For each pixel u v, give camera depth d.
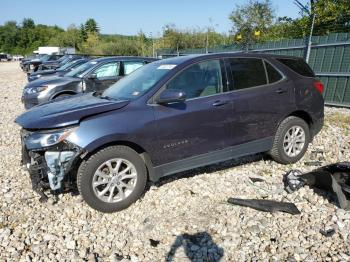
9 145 6.29
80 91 8.21
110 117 3.59
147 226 3.39
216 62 4.29
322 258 2.81
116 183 3.67
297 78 4.87
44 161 3.57
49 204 3.86
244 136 4.43
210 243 3.08
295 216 3.45
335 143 5.86
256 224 3.33
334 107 9.39
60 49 52.31
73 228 3.40
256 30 18.92
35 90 8.13
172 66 4.12
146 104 3.79
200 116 4.01
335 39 9.34
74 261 2.91
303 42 10.41
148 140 3.74
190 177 4.48
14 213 3.69
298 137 4.93
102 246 3.12
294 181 4.04
